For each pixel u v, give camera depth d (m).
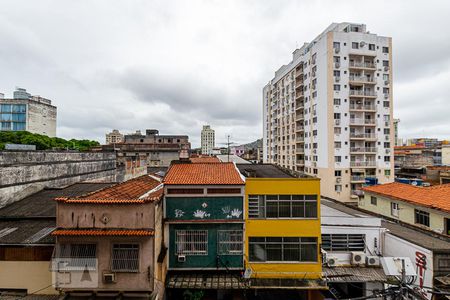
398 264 10.12
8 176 15.42
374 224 15.87
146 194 13.01
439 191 19.97
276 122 69.44
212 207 13.88
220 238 13.81
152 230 10.84
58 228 10.83
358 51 44.78
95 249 10.84
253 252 14.05
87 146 63.69
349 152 44.62
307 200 14.25
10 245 11.42
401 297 8.66
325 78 44.94
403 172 51.91
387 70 45.97
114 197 11.84
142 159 42.78
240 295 13.96
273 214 14.25
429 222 18.64
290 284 13.12
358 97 44.97
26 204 15.48
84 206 10.91
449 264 12.66
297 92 55.81
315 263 13.90
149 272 10.71
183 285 12.68
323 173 45.72
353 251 15.60
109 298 10.75
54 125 75.00
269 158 75.31
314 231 14.06
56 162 20.39
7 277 11.57
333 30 47.97
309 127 50.59
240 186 13.97
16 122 64.25
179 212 13.80
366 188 26.91
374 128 45.81
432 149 66.94
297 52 58.78
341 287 15.34
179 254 13.55
